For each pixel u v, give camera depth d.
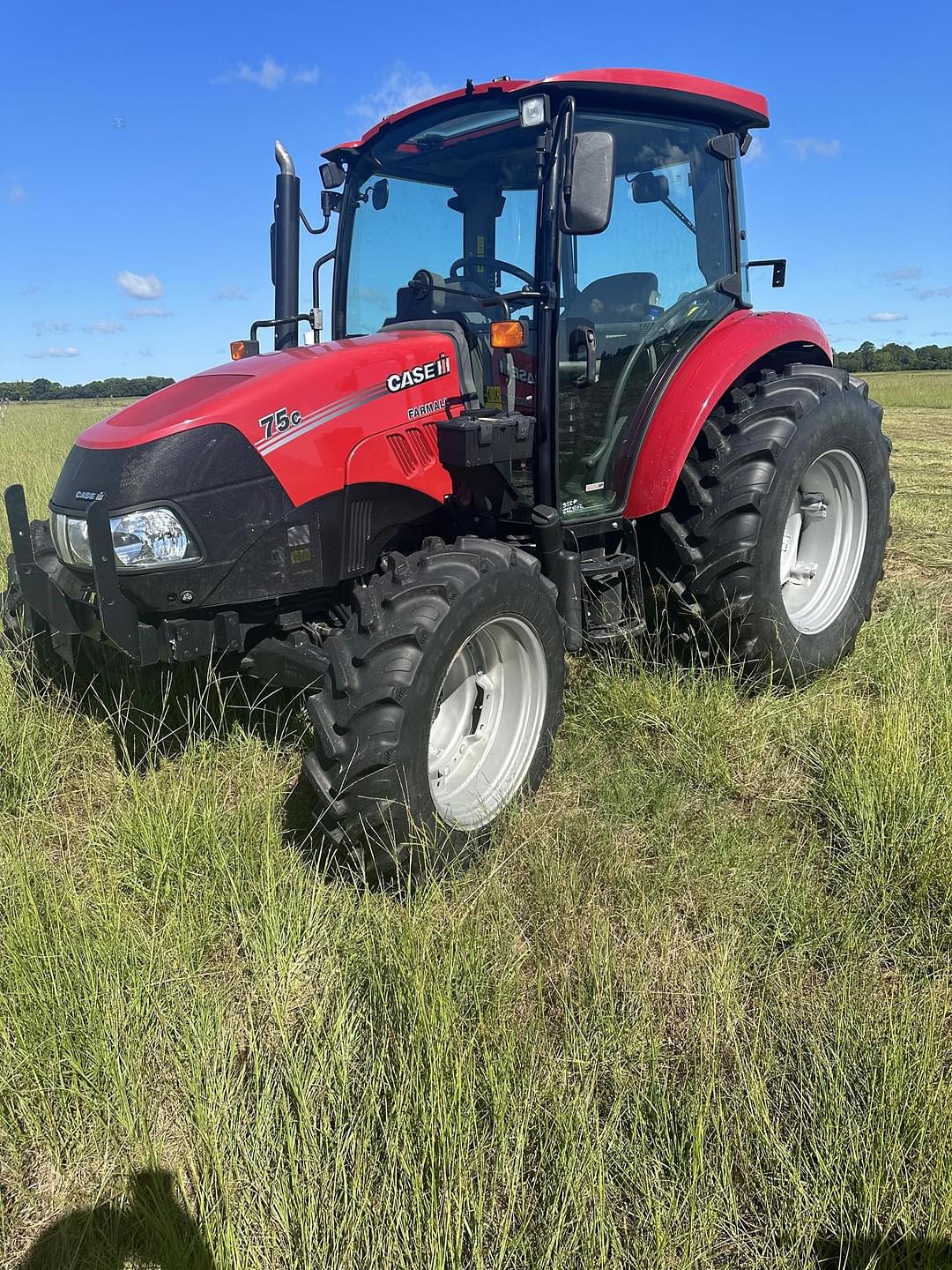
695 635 3.56
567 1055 1.94
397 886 2.54
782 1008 2.07
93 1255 1.62
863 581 3.96
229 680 3.31
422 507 3.02
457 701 2.92
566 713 3.42
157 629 2.58
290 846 2.65
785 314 4.05
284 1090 1.85
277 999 2.08
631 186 3.40
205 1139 1.71
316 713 2.50
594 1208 1.59
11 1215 1.70
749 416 3.54
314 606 2.96
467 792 2.84
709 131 3.73
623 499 3.49
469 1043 1.87
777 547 3.46
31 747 3.04
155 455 2.51
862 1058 1.90
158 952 2.21
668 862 2.57
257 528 2.62
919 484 8.65
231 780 2.98
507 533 3.29
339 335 3.76
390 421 2.87
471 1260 1.55
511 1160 1.68
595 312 3.30
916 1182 1.64
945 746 2.88
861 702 3.52
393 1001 2.05
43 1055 1.92
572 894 2.44
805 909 2.38
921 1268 1.53
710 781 3.00
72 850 2.75
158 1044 2.00
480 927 2.27
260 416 2.62
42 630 3.35
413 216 3.42
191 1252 1.56
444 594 2.56
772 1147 1.71
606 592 3.45
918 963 2.21
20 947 2.15
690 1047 1.96
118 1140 1.80
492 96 3.01
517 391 3.17
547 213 2.96
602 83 3.06
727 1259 1.58
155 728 3.22
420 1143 1.69
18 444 11.78
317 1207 1.60
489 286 3.22
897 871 2.48
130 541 2.48
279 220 3.69
